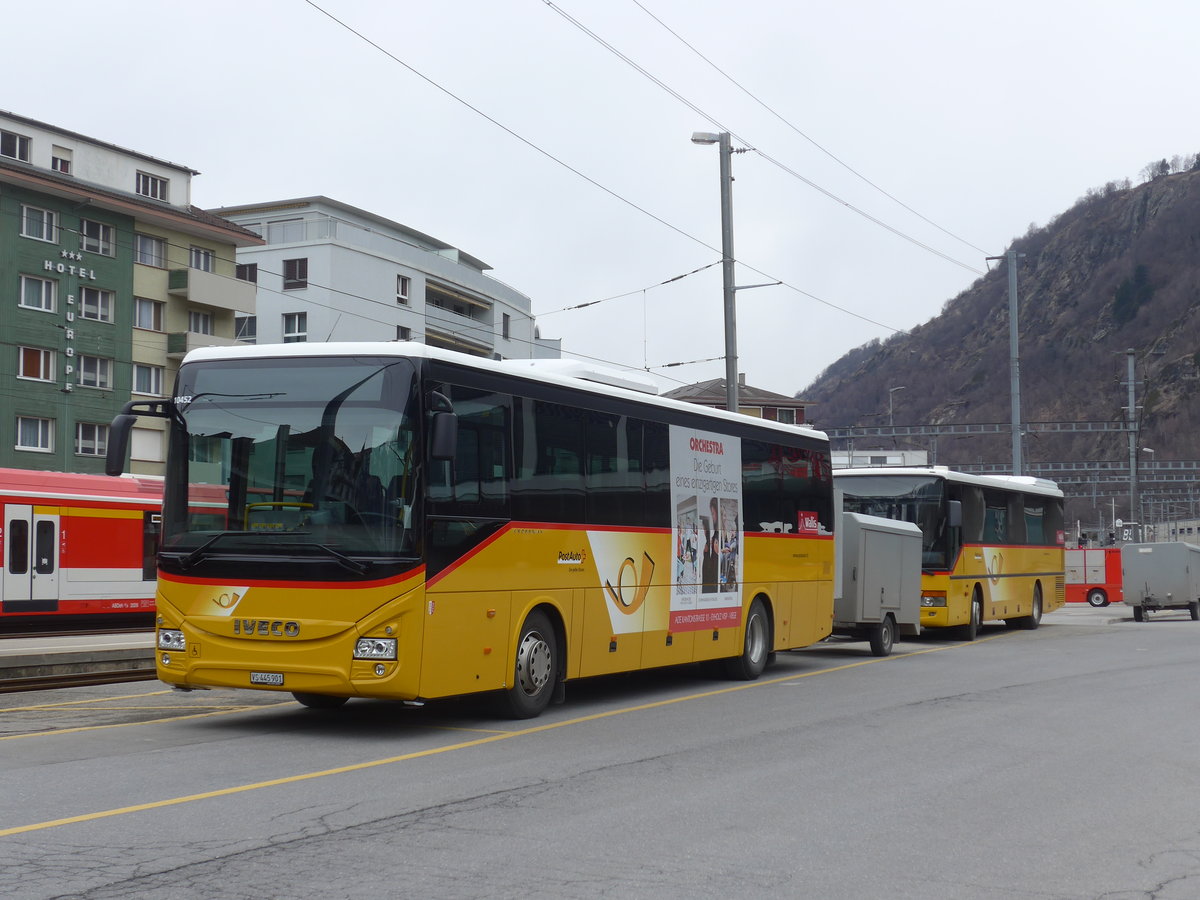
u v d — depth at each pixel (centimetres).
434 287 7112
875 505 2692
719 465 1666
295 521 1101
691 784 902
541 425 1291
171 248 5431
